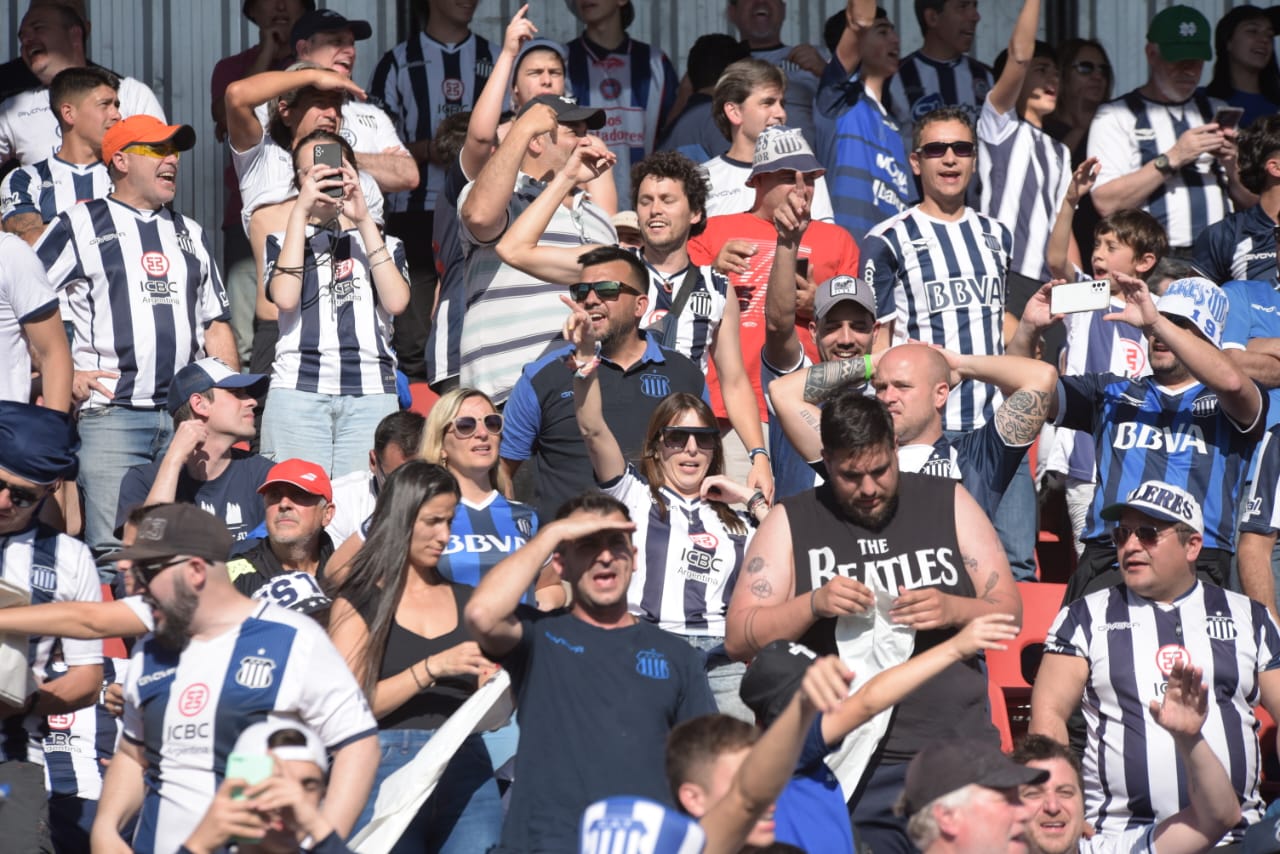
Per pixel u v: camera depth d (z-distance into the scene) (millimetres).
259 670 17031
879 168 33125
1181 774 21703
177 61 36812
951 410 28297
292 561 23297
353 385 27469
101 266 27703
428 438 22922
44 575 20688
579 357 21859
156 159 28172
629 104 35938
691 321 25953
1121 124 35375
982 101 35781
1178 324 25703
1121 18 40344
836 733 16844
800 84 34812
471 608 17859
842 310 25578
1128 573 22422
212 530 17312
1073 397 26797
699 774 15289
